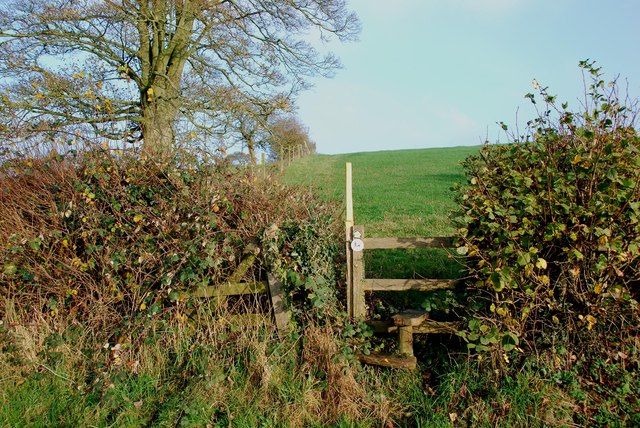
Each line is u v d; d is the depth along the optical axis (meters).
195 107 12.66
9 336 5.25
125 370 4.93
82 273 5.57
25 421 4.45
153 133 7.24
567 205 4.36
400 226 10.23
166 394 4.72
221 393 4.63
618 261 4.30
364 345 4.91
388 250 7.92
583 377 4.38
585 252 4.40
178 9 12.65
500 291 4.51
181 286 5.29
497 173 4.91
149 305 5.29
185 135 6.21
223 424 4.32
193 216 5.42
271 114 13.64
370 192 17.14
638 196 4.32
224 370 4.88
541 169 4.61
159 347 5.14
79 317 5.60
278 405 4.45
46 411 4.57
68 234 5.63
